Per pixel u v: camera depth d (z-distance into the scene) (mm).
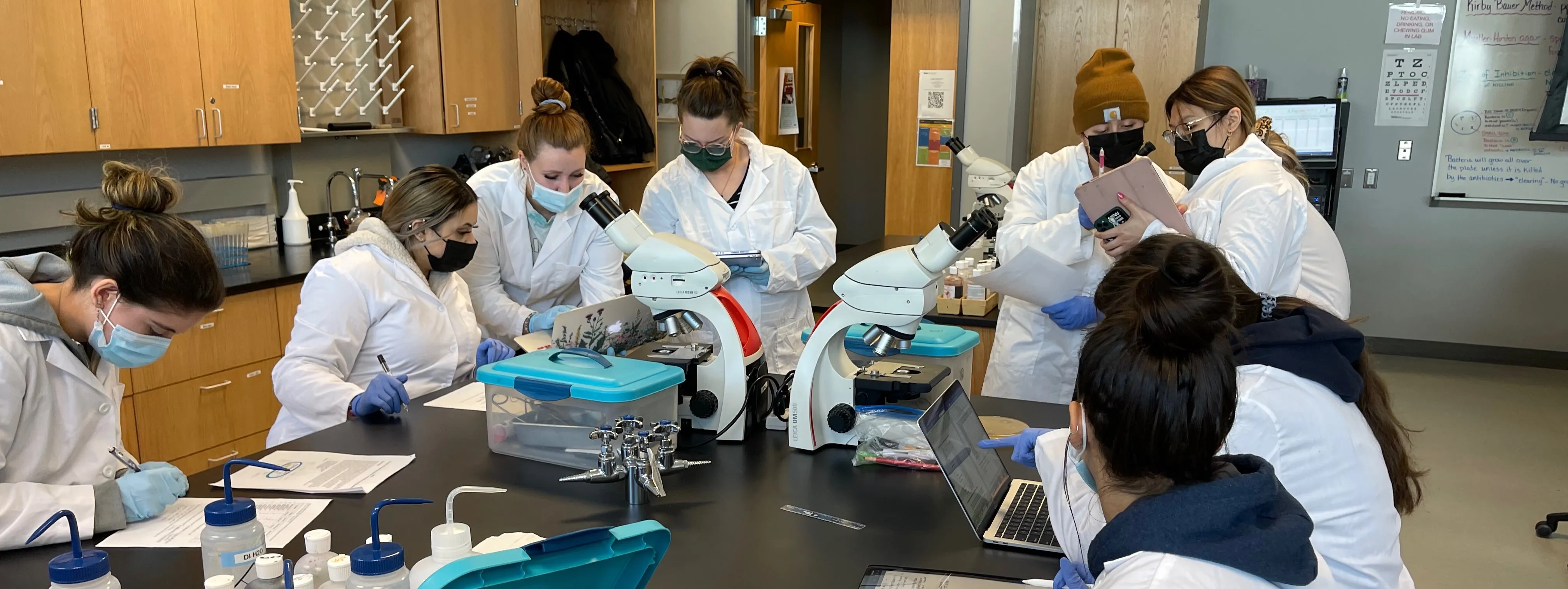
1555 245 5328
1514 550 3178
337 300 2100
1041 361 2672
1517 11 5109
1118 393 920
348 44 4184
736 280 2836
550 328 2527
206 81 3434
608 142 5074
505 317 2654
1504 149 5301
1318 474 1160
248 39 3574
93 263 1397
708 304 1901
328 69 4172
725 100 2414
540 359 1769
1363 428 1205
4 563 1307
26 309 1427
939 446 1442
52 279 1539
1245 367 1193
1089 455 1016
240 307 3320
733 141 2570
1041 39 5508
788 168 2852
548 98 2551
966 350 2090
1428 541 3246
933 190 6023
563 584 948
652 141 5387
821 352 1827
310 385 2025
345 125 4066
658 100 5828
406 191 2219
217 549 1192
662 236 1948
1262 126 2316
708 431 1943
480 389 2242
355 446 1836
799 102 7738
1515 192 5336
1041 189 2699
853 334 2156
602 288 2797
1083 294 2520
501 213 2672
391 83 4375
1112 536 930
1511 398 4906
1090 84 2549
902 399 1837
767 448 1876
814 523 1505
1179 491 916
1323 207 5305
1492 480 3793
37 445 1468
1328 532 1166
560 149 2486
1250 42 5594
